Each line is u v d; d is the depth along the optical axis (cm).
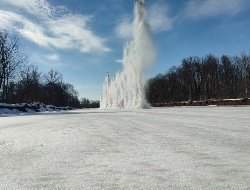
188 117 1742
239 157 560
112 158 595
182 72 10956
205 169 479
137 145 744
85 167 525
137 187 396
